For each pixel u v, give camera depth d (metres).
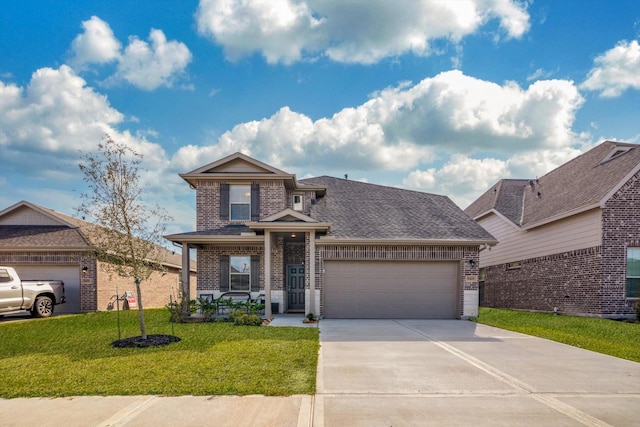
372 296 14.23
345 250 14.20
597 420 4.33
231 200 16.00
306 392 5.18
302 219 13.54
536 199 19.33
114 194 8.57
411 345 8.66
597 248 13.58
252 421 4.25
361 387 5.46
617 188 13.39
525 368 6.60
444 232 15.02
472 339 9.51
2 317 13.88
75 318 13.55
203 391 5.16
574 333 10.35
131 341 8.45
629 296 13.38
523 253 18.22
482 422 4.25
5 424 4.18
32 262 16.05
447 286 14.32
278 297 15.07
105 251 8.82
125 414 4.44
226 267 15.27
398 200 18.42
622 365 6.84
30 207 17.45
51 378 5.81
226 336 9.46
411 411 4.57
